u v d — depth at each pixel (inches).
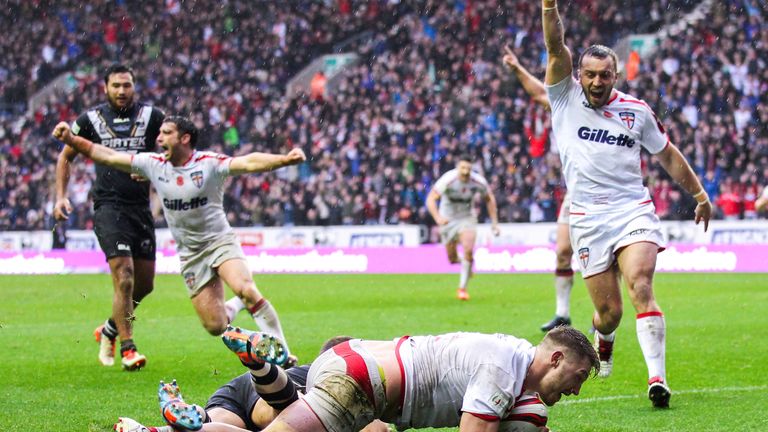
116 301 624.1
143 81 2297.0
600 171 504.1
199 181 577.6
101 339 656.4
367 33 2303.2
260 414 356.8
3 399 521.0
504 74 2021.4
